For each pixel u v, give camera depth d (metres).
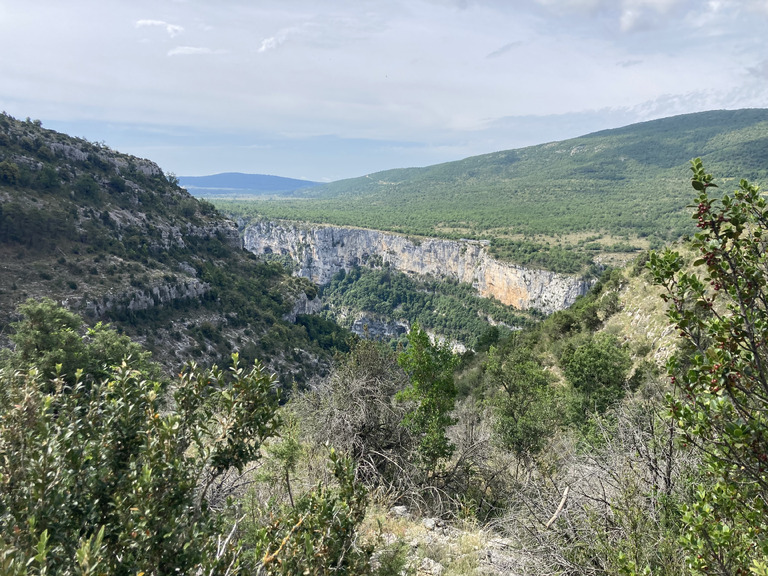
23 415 3.19
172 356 49.22
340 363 10.87
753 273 3.08
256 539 4.10
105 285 49.12
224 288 67.81
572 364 17.41
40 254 48.75
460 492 9.16
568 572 4.65
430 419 9.52
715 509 3.01
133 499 2.80
